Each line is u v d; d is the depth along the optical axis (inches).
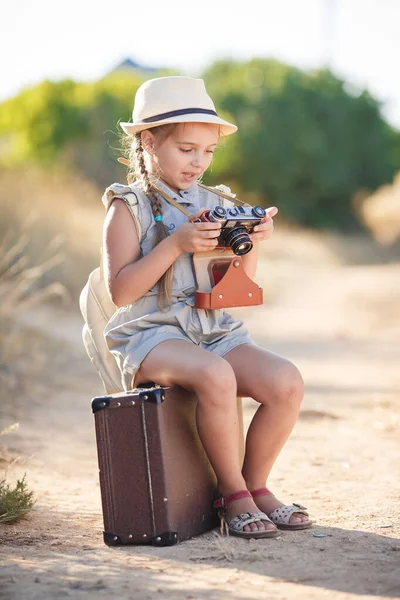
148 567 136.3
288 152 1530.5
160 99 162.1
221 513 157.6
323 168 1555.1
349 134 1596.9
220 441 151.9
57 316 534.0
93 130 1122.7
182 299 161.2
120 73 1384.1
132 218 160.4
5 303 395.5
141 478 149.6
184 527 152.4
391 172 1640.0
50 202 628.4
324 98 1578.5
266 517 153.3
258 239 163.2
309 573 131.1
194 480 155.9
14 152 1152.2
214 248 159.0
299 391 158.1
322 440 253.4
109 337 161.5
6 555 144.3
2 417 282.7
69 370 380.2
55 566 137.3
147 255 155.4
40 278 568.7
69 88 1165.1
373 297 747.4
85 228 637.9
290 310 725.9
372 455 230.8
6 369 342.6
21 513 167.8
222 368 150.4
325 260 1239.5
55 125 1127.0
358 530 156.4
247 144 1510.8
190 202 166.7
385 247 1417.3
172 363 152.3
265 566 135.2
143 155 167.3
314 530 156.9
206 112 162.2
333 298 773.9
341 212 1608.0
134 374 156.8
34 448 240.8
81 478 211.6
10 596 122.7
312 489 191.8
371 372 410.6
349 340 546.3
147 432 149.2
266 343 532.7
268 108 1531.7
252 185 1537.9
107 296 166.7
